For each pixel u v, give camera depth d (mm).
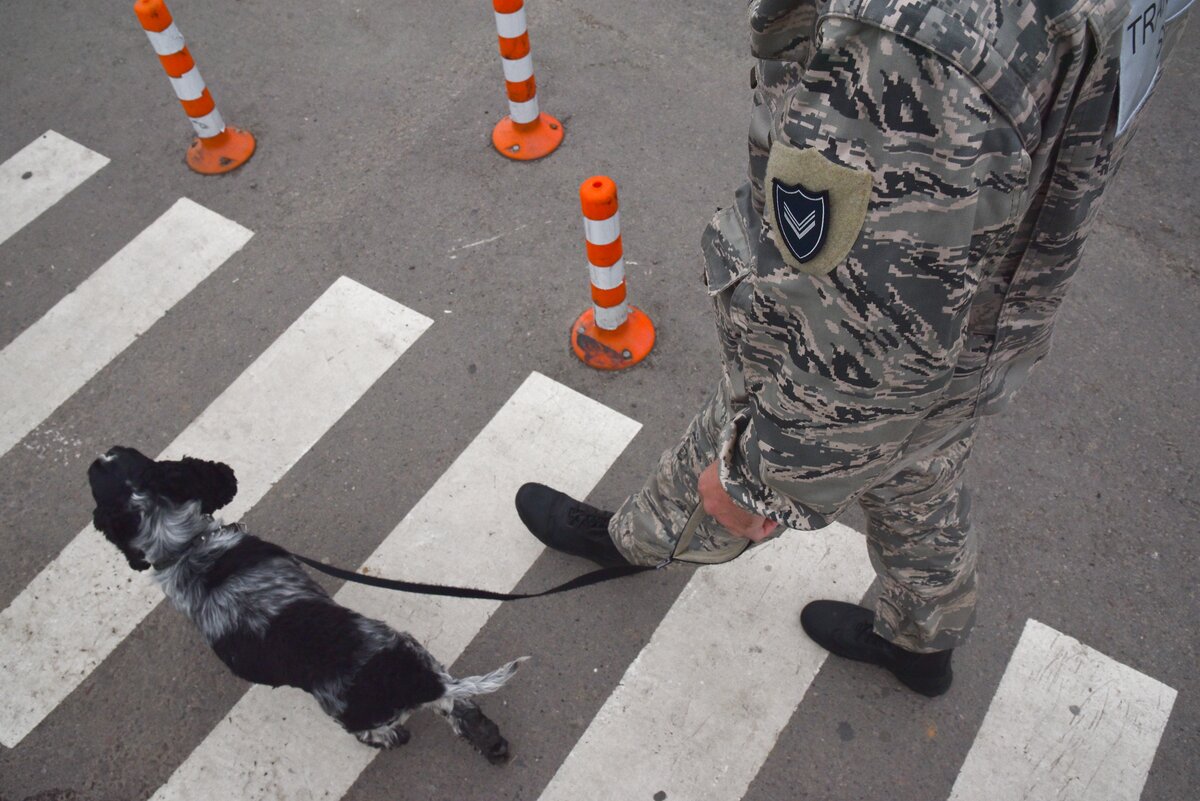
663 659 3480
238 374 4270
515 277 4496
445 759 3322
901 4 1229
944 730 3311
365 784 3295
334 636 2793
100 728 3432
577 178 4812
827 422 1632
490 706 3422
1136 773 3203
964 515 2420
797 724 3344
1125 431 3928
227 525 3129
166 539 2955
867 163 1333
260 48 5445
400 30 5480
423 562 3742
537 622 3576
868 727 3328
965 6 1219
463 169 4887
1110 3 1243
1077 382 4062
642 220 4652
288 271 4586
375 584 3039
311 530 3836
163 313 4484
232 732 3398
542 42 5359
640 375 4176
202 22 5598
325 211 4781
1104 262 4406
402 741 3309
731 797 3225
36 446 4105
